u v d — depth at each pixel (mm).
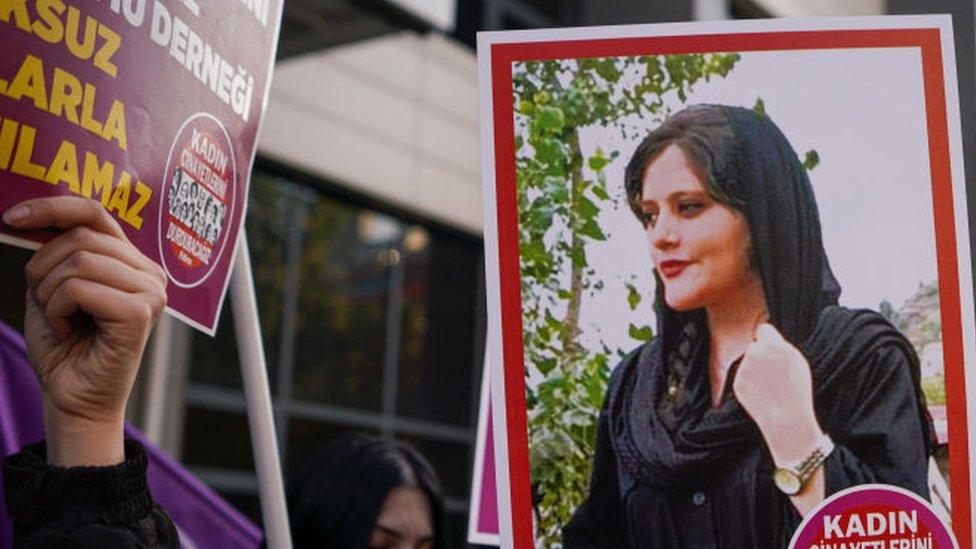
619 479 1403
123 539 1255
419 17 5859
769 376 1414
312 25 6102
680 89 1461
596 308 1428
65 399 1281
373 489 2365
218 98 1459
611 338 1423
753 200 1442
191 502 2699
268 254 6988
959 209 1451
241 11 1497
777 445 1402
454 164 7738
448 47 7750
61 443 1297
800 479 1396
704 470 1402
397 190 7332
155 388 5809
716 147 1447
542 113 1455
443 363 8156
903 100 1466
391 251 7750
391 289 7797
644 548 1394
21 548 1245
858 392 1413
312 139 6738
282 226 7004
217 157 1459
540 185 1443
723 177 1443
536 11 8438
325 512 2369
